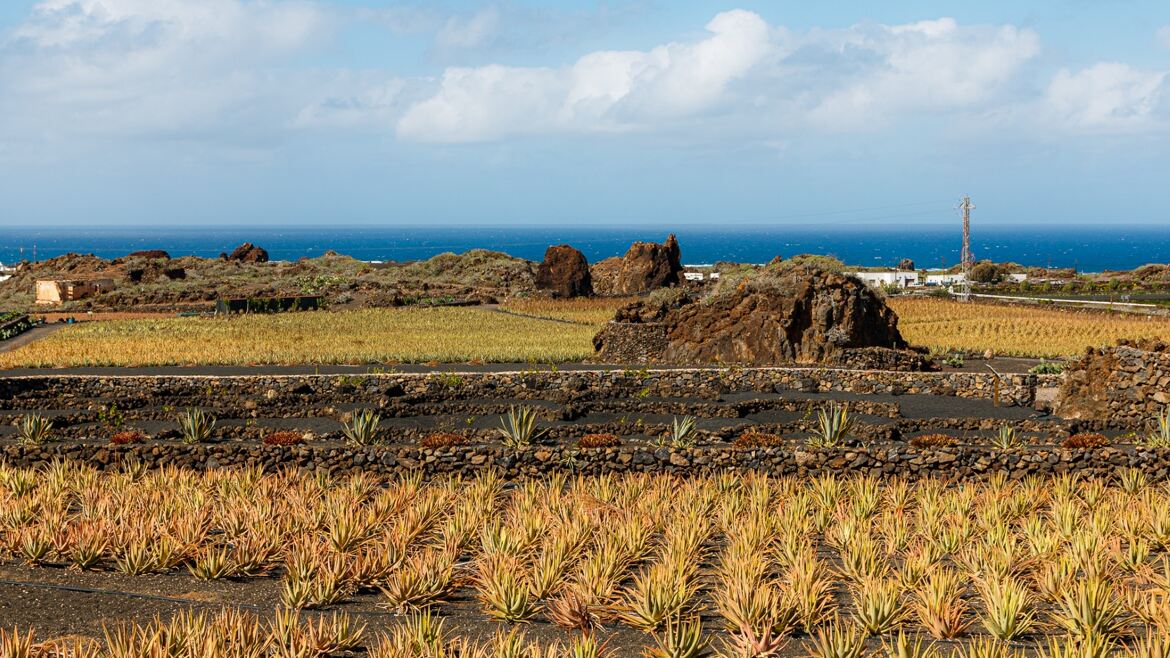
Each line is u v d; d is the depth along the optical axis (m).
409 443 30.42
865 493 23.36
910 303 88.94
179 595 16.25
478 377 39.81
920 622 15.16
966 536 20.05
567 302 97.44
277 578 17.44
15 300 105.19
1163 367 33.50
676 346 53.09
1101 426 33.28
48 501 21.55
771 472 26.61
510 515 21.77
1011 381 38.44
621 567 17.25
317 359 52.69
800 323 52.09
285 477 25.80
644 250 114.69
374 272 135.62
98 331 70.56
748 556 17.41
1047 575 16.33
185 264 140.62
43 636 14.08
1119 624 14.36
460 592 16.86
